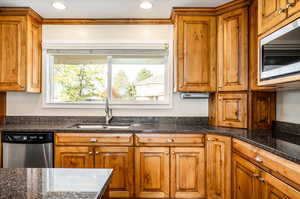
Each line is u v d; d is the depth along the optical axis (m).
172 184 2.39
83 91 3.10
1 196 0.75
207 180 2.36
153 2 2.47
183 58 2.64
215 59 2.63
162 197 2.39
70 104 3.00
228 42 2.52
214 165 2.31
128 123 2.96
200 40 2.63
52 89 3.09
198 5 2.54
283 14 1.50
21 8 2.59
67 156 2.41
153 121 3.00
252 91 2.40
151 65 3.08
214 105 2.73
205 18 2.62
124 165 2.40
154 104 2.99
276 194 1.39
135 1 2.44
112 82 3.09
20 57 2.63
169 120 2.98
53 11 2.71
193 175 2.39
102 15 2.84
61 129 2.41
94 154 2.40
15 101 2.99
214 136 2.31
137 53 3.02
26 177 0.96
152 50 3.00
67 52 3.02
